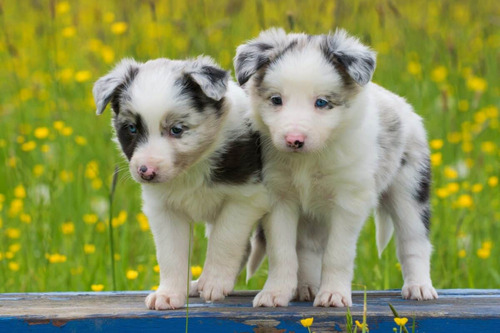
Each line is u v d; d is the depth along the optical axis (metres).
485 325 6.44
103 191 11.51
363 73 7.23
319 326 6.44
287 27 14.62
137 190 11.49
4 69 15.66
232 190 7.41
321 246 8.04
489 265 10.03
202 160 7.38
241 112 7.58
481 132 12.81
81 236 10.45
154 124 7.08
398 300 7.46
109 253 10.02
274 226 7.52
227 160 7.39
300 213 7.78
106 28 16.98
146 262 10.25
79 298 7.45
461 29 16.52
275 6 16.28
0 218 10.80
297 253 7.91
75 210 11.04
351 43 7.53
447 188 10.84
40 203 10.38
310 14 15.71
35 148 12.73
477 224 10.58
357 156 7.38
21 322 6.45
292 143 6.95
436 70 14.20
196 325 6.44
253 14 16.25
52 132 13.06
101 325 6.45
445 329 6.45
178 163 7.15
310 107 7.21
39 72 15.52
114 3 18.17
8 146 12.68
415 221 8.18
